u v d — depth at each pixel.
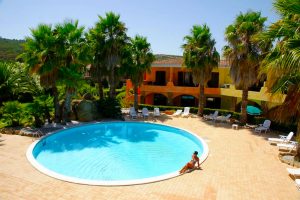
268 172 12.16
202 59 25.31
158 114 27.50
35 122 19.91
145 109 28.02
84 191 9.66
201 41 25.11
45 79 20.42
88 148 16.81
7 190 9.60
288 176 11.73
